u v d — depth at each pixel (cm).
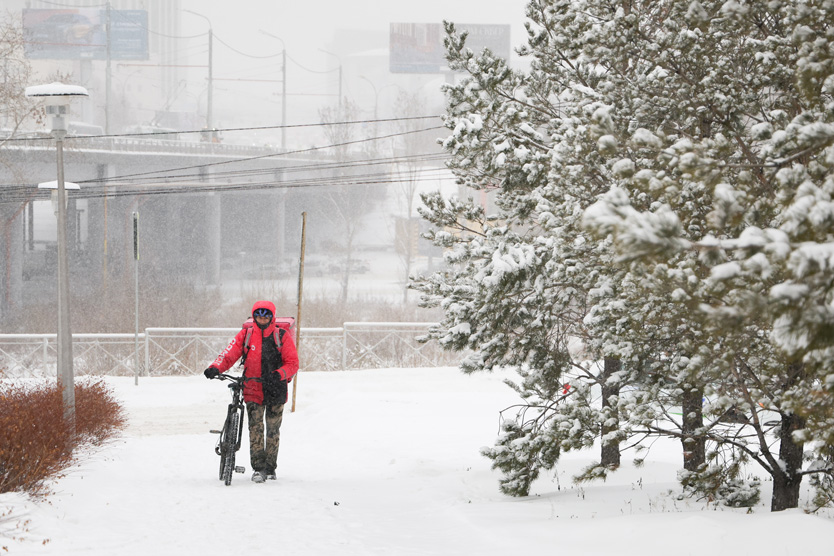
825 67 1149
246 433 3562
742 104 1733
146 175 13375
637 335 1684
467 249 2161
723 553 1293
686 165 1152
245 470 2441
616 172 1200
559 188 1880
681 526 1441
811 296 798
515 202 2239
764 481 2197
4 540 1409
